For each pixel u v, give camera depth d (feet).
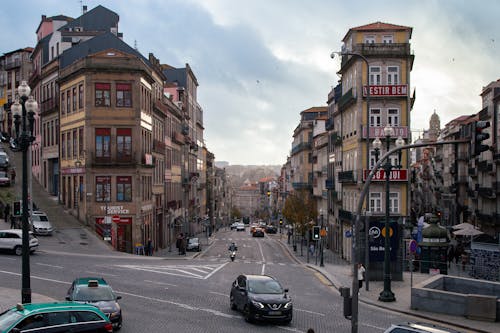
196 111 352.08
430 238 125.08
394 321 71.10
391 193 159.02
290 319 67.15
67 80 179.83
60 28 217.77
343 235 188.14
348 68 178.40
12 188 189.88
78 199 170.40
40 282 88.07
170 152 235.61
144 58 193.77
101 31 211.41
